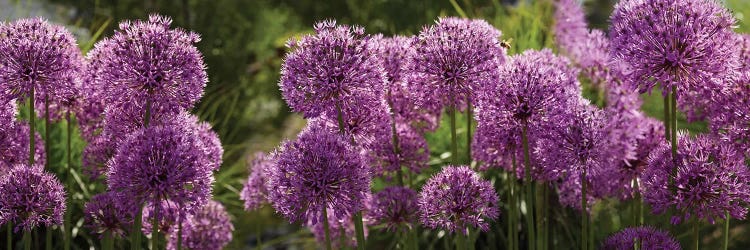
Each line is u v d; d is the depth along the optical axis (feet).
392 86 12.18
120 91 10.05
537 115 10.27
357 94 10.15
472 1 32.45
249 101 39.99
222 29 43.11
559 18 17.15
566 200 13.33
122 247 16.87
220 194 22.15
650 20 9.84
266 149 25.48
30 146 10.94
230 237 15.23
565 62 13.14
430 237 18.43
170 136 9.68
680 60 9.62
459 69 10.40
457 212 10.64
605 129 10.42
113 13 37.86
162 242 17.19
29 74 10.54
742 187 9.88
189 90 10.26
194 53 10.23
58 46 10.83
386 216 11.71
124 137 10.80
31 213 10.61
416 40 10.88
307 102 10.21
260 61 43.88
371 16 53.31
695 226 10.18
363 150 10.91
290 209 9.88
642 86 10.18
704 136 10.59
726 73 9.98
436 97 11.05
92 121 12.43
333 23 10.16
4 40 10.67
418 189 17.63
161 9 40.60
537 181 12.80
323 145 9.71
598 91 15.11
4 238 17.15
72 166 18.53
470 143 13.28
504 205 18.10
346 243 14.74
